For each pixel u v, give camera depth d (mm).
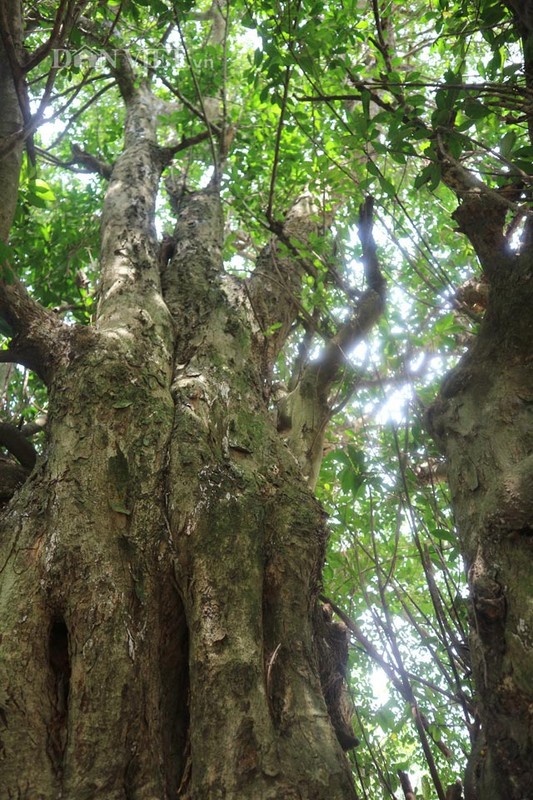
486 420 3041
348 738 3066
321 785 2391
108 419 3314
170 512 3035
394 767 4871
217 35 7566
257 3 4617
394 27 5895
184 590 2869
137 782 2447
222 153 6281
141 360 3654
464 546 2844
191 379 3711
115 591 2777
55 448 3252
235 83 7965
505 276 3143
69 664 2691
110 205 5000
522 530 2576
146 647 2738
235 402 3695
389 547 5602
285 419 4281
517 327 3111
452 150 3297
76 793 2332
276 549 3113
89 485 3061
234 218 7113
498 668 2432
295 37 4066
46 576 2801
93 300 6152
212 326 4191
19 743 2416
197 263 4789
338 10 4867
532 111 3193
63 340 3766
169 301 4422
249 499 3154
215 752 2438
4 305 3840
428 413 3383
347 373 4488
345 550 5422
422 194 6086
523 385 3072
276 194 6820
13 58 3449
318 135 5438
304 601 3031
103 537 2918
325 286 4855
